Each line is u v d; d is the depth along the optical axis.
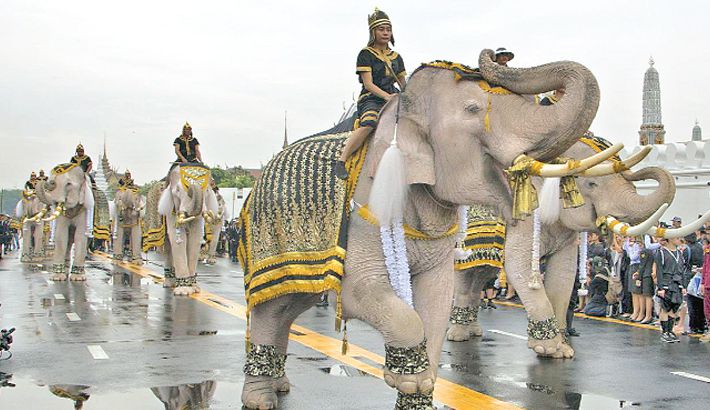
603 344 10.62
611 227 9.08
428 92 5.69
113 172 49.91
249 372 6.88
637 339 11.09
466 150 5.41
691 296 11.91
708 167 17.16
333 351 9.76
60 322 12.12
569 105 4.92
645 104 35.19
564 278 10.21
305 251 6.14
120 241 29.08
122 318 12.69
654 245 12.60
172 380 7.86
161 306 14.52
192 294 16.78
